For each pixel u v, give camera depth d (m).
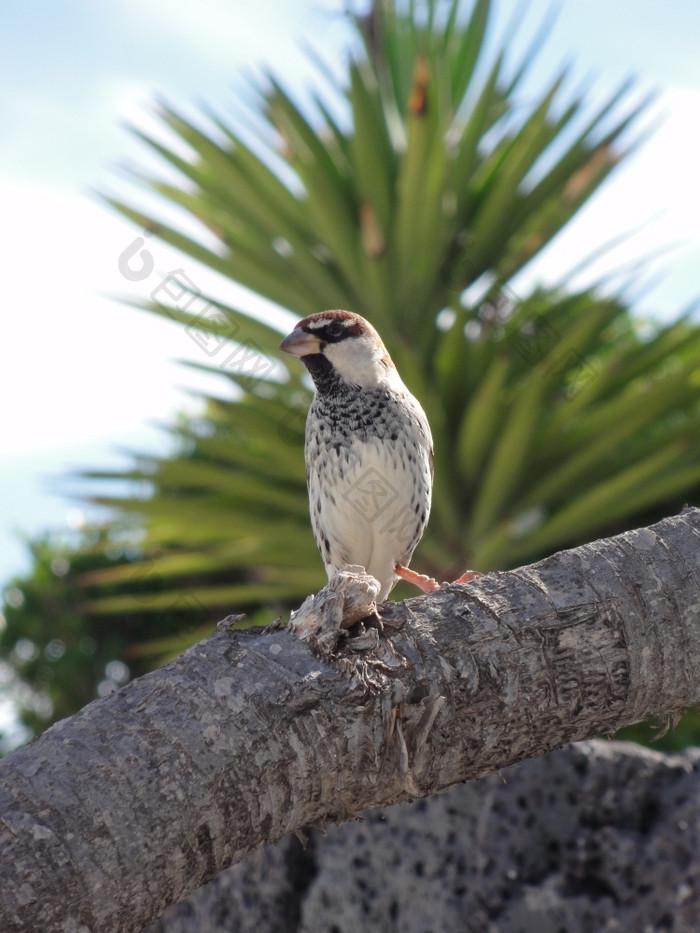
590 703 3.02
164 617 13.84
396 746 2.87
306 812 2.85
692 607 3.08
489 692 2.94
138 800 2.57
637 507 11.02
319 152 12.83
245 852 2.76
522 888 5.21
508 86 13.52
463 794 5.39
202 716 2.73
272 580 11.72
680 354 12.71
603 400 12.12
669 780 5.37
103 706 2.75
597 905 5.14
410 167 11.17
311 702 2.81
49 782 2.55
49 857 2.44
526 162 11.90
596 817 5.31
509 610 3.02
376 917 5.39
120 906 2.50
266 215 12.58
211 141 12.59
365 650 2.92
